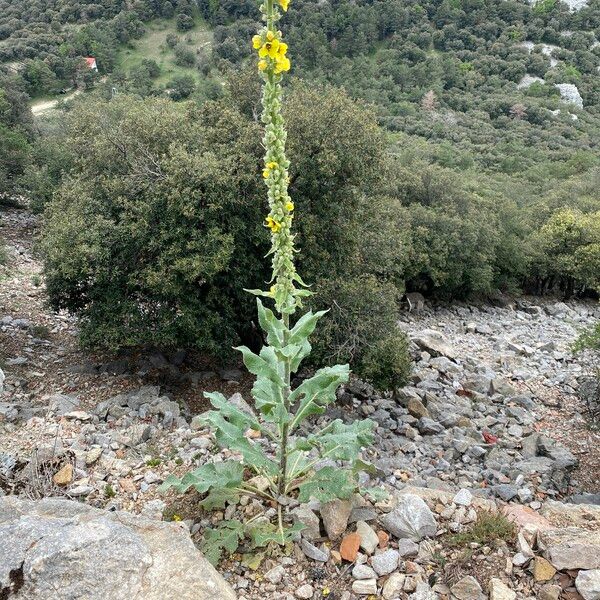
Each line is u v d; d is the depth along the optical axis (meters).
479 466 10.16
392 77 74.62
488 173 54.84
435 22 91.44
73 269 11.35
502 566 5.17
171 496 6.11
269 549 5.23
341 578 5.11
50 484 6.26
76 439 7.73
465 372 16.23
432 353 17.27
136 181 12.23
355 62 74.75
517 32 92.31
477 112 71.94
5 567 4.18
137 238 11.62
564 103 77.56
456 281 29.42
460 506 6.05
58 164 27.30
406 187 32.06
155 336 11.66
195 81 64.94
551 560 5.05
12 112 35.91
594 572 4.82
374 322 12.29
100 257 11.30
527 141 66.25
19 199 31.14
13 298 16.62
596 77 87.94
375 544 5.41
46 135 33.62
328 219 12.72
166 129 13.19
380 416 12.04
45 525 4.54
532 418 13.20
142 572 4.33
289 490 5.94
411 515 5.61
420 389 14.20
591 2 102.88
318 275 12.52
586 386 14.84
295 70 69.25
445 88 78.38
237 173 11.69
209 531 5.31
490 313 30.77
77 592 4.11
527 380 16.23
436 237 28.30
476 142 65.00
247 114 14.38
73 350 13.64
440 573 5.16
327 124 12.33
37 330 14.21
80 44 67.25
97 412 9.84
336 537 5.46
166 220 11.59
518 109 72.12
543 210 41.22
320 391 5.89
